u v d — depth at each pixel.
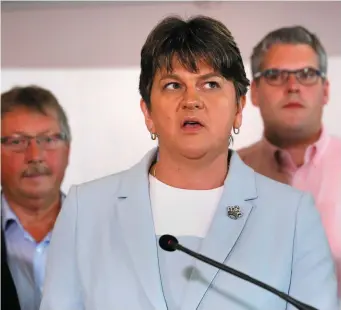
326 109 3.71
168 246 2.30
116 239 2.56
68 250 2.61
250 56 3.75
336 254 3.58
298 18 3.73
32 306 3.82
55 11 3.88
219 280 2.43
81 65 3.87
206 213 2.62
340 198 3.64
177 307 2.40
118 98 3.84
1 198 3.88
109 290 2.47
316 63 3.72
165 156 2.67
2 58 3.90
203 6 3.78
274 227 2.54
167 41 2.55
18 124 3.86
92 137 3.85
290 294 2.46
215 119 2.54
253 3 3.74
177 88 2.57
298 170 3.71
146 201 2.63
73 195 2.75
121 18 3.84
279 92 3.73
